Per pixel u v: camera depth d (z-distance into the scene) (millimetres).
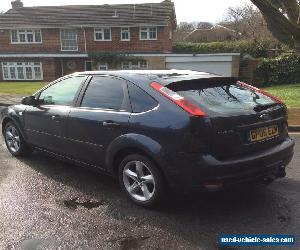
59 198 4766
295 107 12070
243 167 3951
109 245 3629
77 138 5078
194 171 3852
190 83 4391
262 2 12359
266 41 34625
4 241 3721
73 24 35781
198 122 3803
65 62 36250
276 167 4344
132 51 35594
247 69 28188
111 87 4797
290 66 26953
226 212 4285
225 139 3908
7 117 6609
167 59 31531
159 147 4031
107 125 4570
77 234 3844
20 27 36312
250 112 4148
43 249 3568
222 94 4395
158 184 4191
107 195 4848
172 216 4207
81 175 5625
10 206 4527
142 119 4219
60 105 5453
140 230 3904
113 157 4598
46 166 6070
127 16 35844
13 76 36812
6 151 7043
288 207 4398
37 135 5930
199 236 3764
